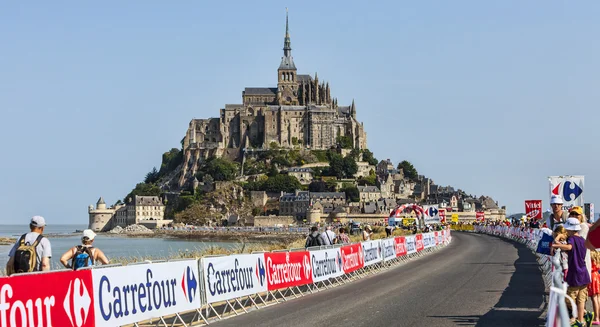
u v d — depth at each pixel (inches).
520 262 3120.1
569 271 1286.9
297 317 1501.0
